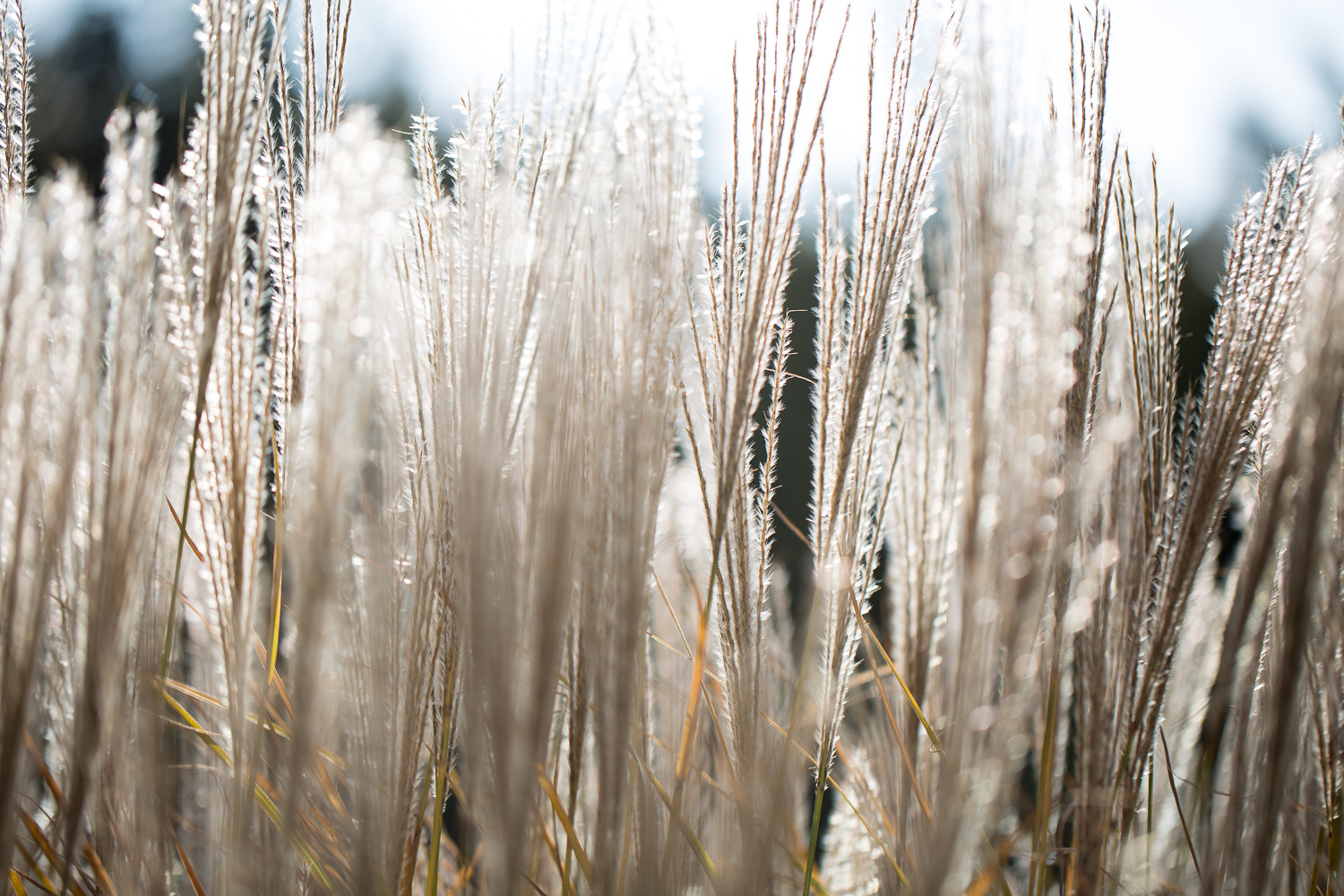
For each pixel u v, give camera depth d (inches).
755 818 28.2
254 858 27.4
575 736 28.5
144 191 26.5
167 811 28.4
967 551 24.5
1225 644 28.3
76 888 28.3
